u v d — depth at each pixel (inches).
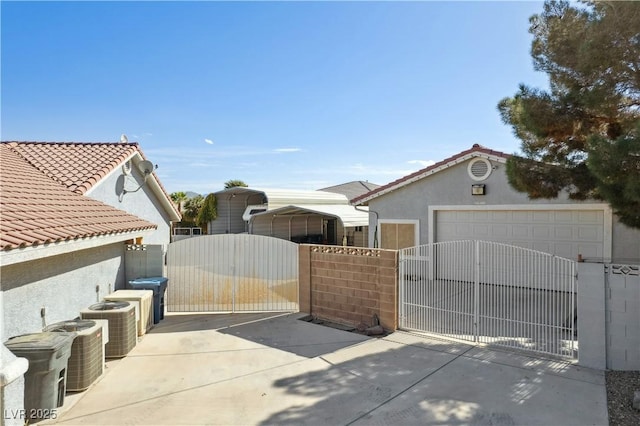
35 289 258.7
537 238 499.8
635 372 246.1
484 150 518.3
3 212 243.0
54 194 355.3
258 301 438.6
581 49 271.0
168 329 373.1
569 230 479.5
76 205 351.9
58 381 210.2
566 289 279.6
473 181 541.3
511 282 377.7
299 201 1077.1
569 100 299.4
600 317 253.0
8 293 230.1
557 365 261.6
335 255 395.5
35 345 200.2
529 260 339.0
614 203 249.1
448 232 567.2
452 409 206.4
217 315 425.7
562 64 297.7
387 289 354.9
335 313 397.4
